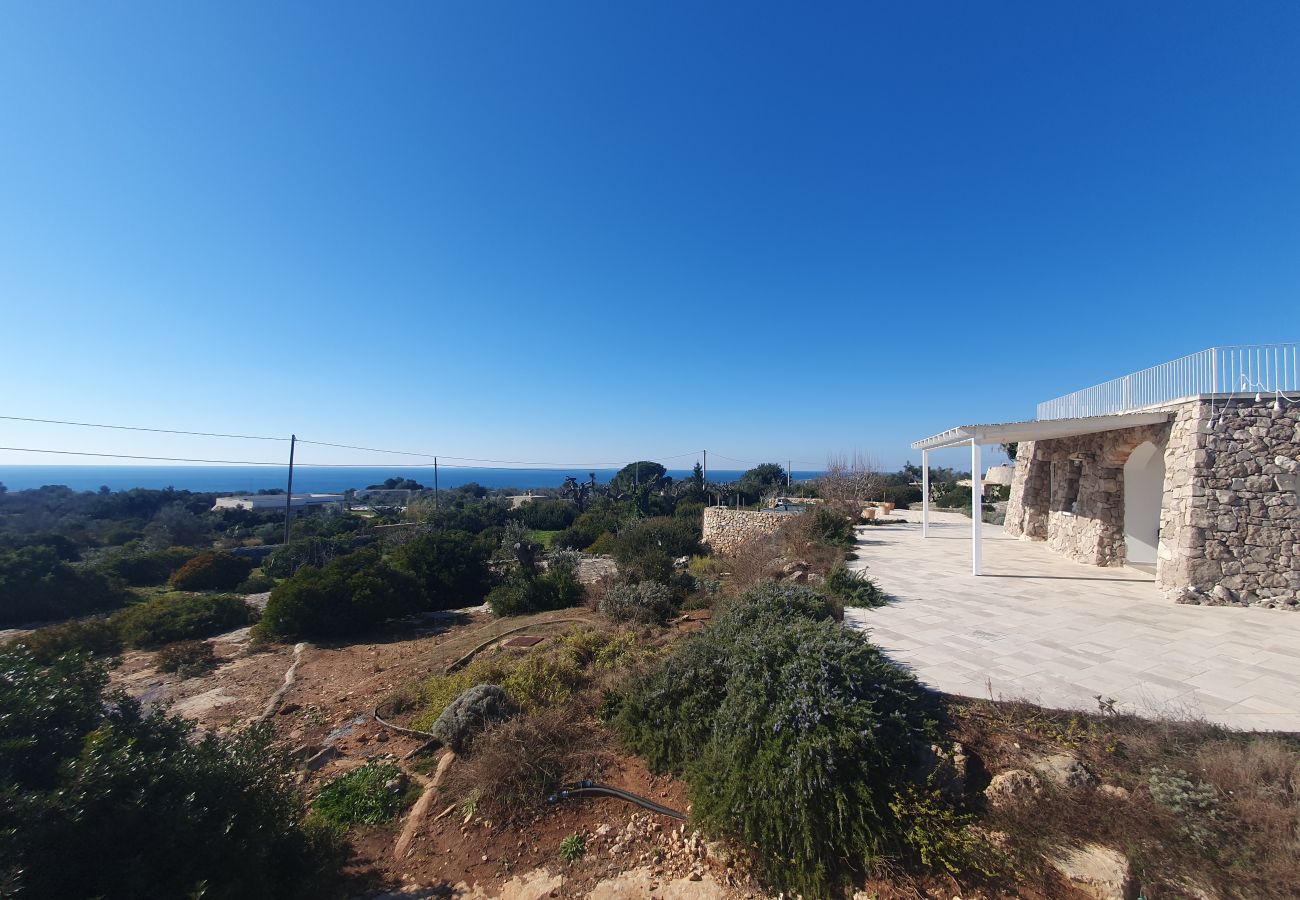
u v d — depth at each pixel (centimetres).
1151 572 1130
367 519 3734
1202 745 437
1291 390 891
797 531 1471
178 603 1391
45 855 265
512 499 5244
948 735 462
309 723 741
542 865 428
